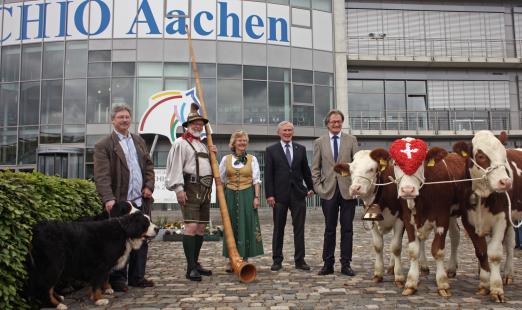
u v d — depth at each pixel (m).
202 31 21.14
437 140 25.48
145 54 20.83
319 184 6.89
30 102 21.16
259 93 21.58
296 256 7.20
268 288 5.88
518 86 26.17
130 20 20.91
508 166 5.14
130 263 6.04
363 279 6.38
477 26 25.86
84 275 5.18
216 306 5.01
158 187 12.98
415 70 25.58
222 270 7.30
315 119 22.42
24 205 4.79
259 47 21.69
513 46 25.95
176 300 5.30
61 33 21.06
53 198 5.94
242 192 7.05
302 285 6.03
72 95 20.89
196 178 6.49
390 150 5.21
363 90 25.25
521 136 25.66
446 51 25.55
